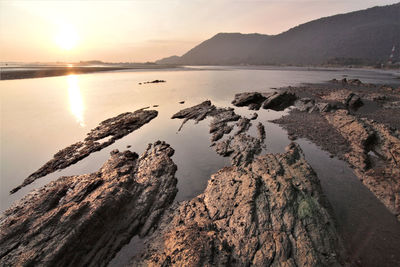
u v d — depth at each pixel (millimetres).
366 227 12617
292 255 10031
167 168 19406
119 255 11383
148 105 47031
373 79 87438
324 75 116688
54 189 15102
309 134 26953
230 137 27312
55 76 111812
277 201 12906
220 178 16328
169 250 10359
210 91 65062
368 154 21016
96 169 20641
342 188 16297
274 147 23766
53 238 10531
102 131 29719
